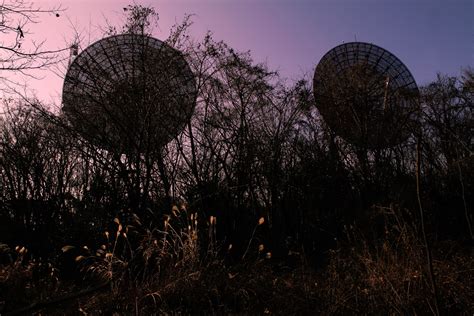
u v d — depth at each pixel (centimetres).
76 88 1403
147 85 1366
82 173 1688
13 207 1506
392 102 1750
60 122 1416
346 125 1881
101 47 1421
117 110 1368
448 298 680
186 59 1528
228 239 1404
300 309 755
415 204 1326
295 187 1705
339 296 734
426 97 1722
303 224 1577
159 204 1372
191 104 1498
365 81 1894
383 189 1630
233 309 787
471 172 1340
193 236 942
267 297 818
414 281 689
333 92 1906
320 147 1866
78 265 1147
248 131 1694
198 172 1533
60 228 1452
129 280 832
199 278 838
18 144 1634
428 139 1504
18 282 862
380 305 685
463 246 1011
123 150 1365
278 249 1417
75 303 802
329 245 1448
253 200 1620
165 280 834
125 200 1352
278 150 1730
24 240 1409
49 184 1617
